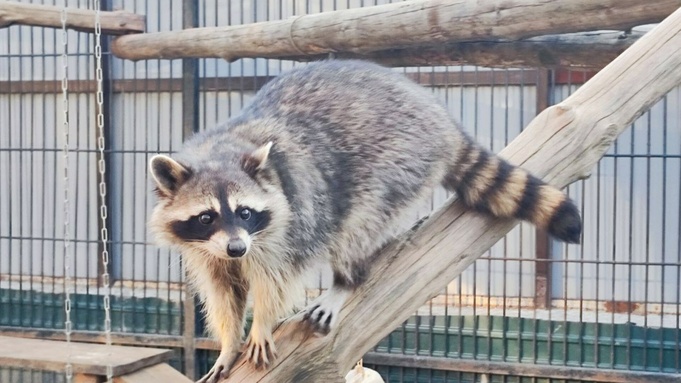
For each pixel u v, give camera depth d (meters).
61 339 7.14
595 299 6.61
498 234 2.98
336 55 5.10
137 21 6.00
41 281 7.57
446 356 6.41
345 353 2.75
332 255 2.86
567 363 6.27
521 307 6.74
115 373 5.31
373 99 3.06
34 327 7.43
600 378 6.02
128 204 7.63
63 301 7.40
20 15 5.71
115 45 6.02
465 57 4.88
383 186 2.97
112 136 7.64
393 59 5.03
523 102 6.77
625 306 6.69
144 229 7.53
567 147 3.00
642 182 6.67
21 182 7.96
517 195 2.91
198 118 6.54
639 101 3.03
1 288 7.68
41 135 7.92
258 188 2.83
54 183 7.84
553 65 4.76
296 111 3.03
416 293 2.85
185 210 2.84
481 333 6.46
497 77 6.75
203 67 7.18
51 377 5.61
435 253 2.89
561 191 2.92
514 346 6.43
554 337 6.35
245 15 7.36
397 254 2.90
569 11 4.14
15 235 8.01
